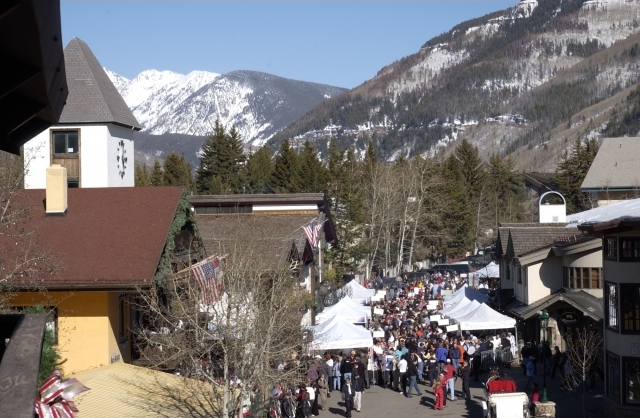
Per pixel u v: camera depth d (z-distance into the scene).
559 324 38.72
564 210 49.62
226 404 17.84
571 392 31.73
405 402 31.03
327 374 32.16
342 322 33.41
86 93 35.56
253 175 84.81
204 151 84.75
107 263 19.83
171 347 19.31
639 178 74.81
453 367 32.19
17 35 4.66
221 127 84.50
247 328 19.25
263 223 36.91
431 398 31.81
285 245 28.00
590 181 75.94
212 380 18.20
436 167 91.38
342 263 68.12
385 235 79.31
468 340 37.72
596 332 34.59
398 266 79.56
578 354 30.19
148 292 20.42
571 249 38.19
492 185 109.75
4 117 6.05
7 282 17.81
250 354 19.61
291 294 23.48
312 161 75.31
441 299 52.47
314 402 28.38
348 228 68.56
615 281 27.45
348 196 71.12
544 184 112.25
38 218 21.45
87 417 15.73
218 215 38.22
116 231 20.97
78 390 7.44
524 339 41.66
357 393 29.11
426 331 41.50
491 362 38.16
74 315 19.73
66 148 35.28
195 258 24.05
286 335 22.56
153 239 20.59
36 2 4.28
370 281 75.50
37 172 34.91
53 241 20.56
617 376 27.36
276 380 20.44
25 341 4.51
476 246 99.75
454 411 29.06
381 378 36.00
